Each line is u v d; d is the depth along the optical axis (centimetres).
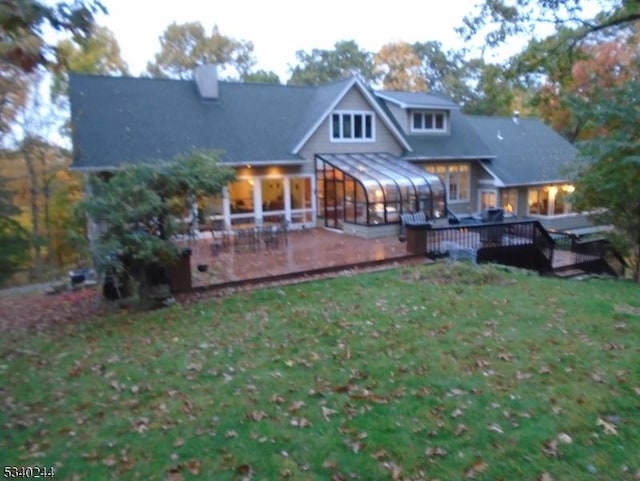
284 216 1967
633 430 443
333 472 407
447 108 2372
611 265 1595
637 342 651
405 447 434
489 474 392
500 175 2323
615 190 1220
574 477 382
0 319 1016
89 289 1281
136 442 473
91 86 1847
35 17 284
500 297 903
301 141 1925
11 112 1587
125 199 915
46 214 1944
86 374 650
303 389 561
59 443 480
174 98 1948
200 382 600
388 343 687
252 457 434
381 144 2175
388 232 1767
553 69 1598
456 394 524
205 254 1407
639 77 1516
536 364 591
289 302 935
